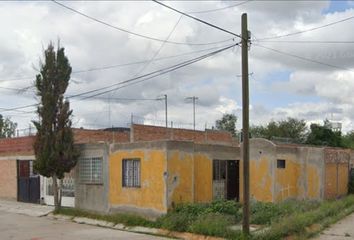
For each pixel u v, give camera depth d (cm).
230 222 1981
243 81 1734
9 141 3266
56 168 2456
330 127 5700
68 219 2372
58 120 2486
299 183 2884
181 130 3819
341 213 2466
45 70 2516
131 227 2059
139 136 3369
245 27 1736
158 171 2081
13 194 3175
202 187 2294
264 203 2378
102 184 2377
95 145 2436
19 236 1862
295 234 1800
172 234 1888
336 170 3281
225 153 2470
